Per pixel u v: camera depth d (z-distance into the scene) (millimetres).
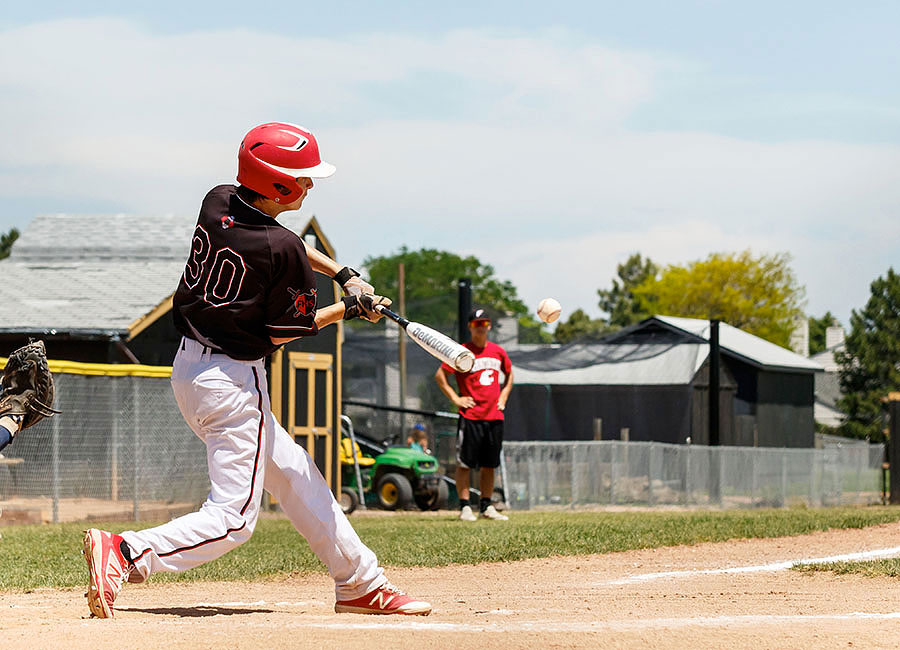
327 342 33438
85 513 23328
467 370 8484
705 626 7234
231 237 7754
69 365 23094
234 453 7863
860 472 39406
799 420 58219
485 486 22391
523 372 47906
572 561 13859
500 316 54062
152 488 24578
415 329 8500
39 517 22438
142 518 24312
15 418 8773
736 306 100312
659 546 15609
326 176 8008
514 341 59781
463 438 22094
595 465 33750
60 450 22938
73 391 23219
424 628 7051
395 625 7258
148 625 7125
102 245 35094
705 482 34875
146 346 30234
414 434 38094
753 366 53656
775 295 100750
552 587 10969
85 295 31156
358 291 8586
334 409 33656
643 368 48375
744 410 53906
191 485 25422
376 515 29156
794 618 7906
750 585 10859
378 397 42625
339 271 8625
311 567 12430
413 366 43500
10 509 21984
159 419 24797
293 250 7832
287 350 31531
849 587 10523
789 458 37000
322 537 8227
